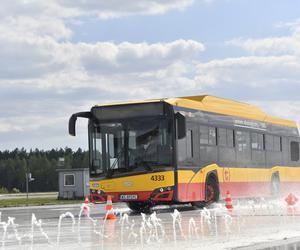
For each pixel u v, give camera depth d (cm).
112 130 2367
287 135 3350
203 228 1695
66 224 2005
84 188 5416
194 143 2427
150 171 2292
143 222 1925
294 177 3384
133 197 2306
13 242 1468
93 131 2402
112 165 2347
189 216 2195
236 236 1465
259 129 3025
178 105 2352
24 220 2289
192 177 2389
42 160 17775
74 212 2869
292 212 2316
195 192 2409
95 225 1930
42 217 2472
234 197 2720
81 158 17325
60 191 5472
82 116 2436
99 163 2373
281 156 3247
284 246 1234
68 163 17175
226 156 2677
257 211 2395
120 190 2323
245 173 2833
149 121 2322
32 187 17650
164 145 2294
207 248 1225
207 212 2231
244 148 2850
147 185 2291
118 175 2330
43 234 1650
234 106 2845
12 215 2683
